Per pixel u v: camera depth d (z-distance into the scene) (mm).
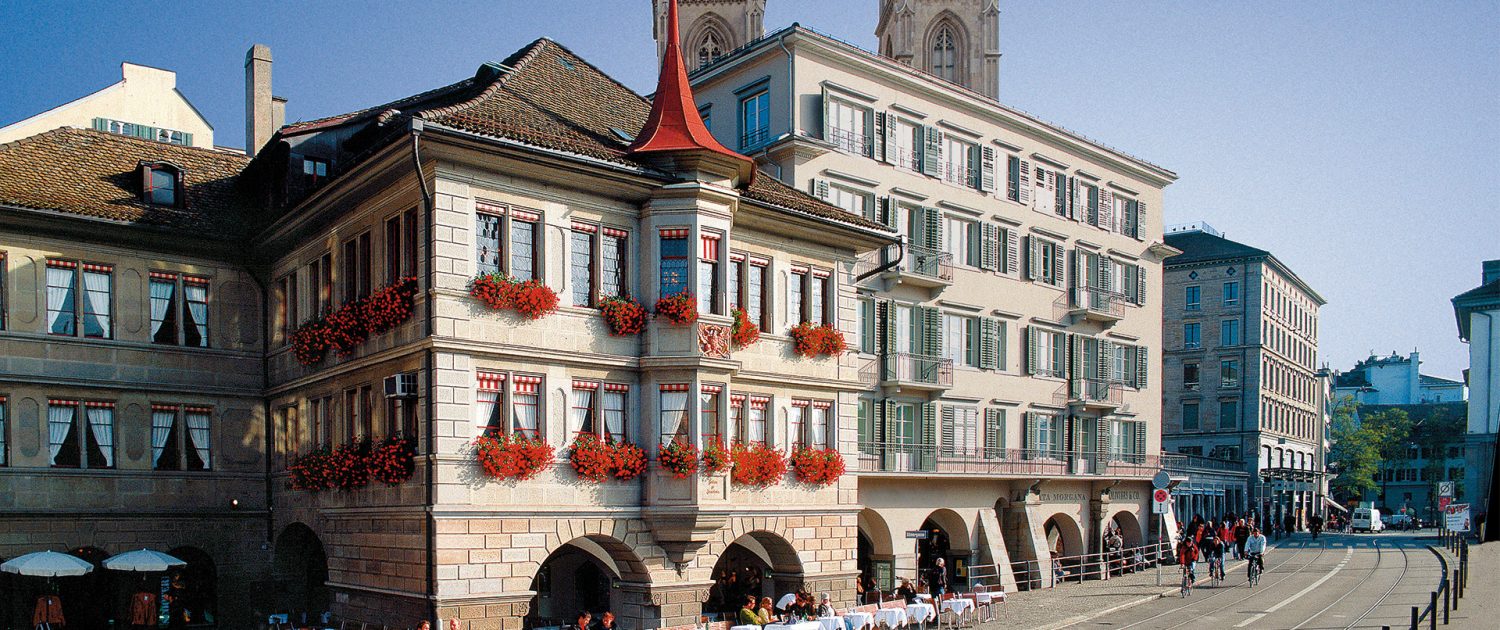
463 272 23469
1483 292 77750
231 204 31422
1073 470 47281
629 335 26141
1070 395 48188
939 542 42844
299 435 29125
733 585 32250
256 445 30609
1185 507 61156
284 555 30234
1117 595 38250
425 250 23344
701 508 25531
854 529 30547
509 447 23547
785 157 37594
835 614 27297
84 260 28266
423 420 23250
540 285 24328
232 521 29984
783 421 28859
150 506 28719
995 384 44125
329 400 27766
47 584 27906
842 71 39438
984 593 31578
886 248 38594
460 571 22953
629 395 26141
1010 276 45344
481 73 31109
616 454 25281
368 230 26109
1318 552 55656
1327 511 100188
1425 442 131750
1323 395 103875
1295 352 95312
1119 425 52000
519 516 23875
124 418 28625
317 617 30422
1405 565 46469
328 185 26078
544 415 24484
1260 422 84375
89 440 28125
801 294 29922
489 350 23594
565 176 24969
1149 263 54656
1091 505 49000
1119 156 51906
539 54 30469
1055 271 47844
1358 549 57750
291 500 29281
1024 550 43656
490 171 24031
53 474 27375
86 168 29812
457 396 23203
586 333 25422
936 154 42438
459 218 23516
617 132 28391
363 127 30594
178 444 29422
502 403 24000
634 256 26422
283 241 29688
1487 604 32594
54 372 27516
